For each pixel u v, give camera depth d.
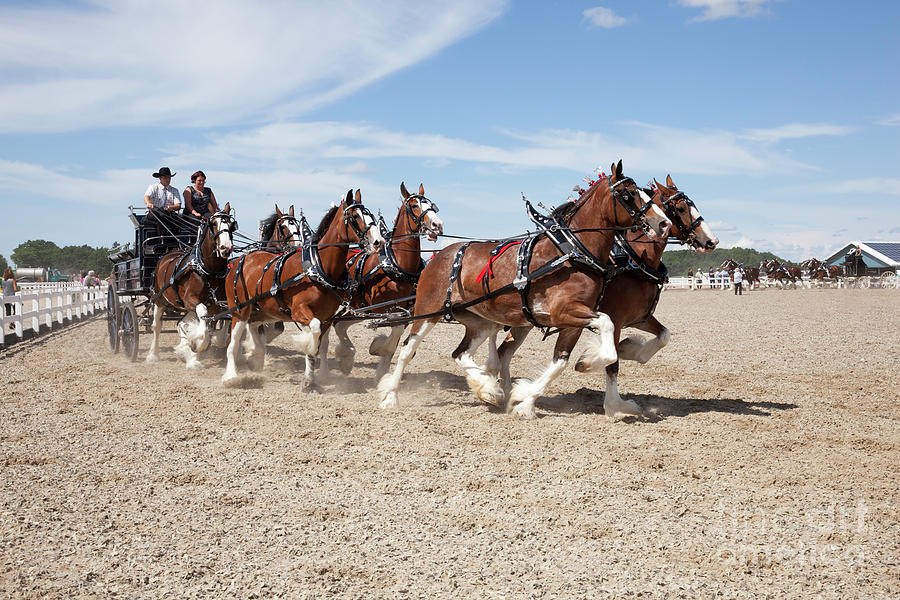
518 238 8.95
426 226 10.38
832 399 10.14
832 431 8.15
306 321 9.96
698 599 4.21
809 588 4.35
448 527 5.29
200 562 4.67
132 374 12.04
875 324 22.67
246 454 7.16
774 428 8.26
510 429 8.19
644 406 9.53
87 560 4.70
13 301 17.44
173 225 13.86
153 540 5.02
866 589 4.34
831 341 17.72
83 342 17.55
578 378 11.80
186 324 12.28
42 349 15.88
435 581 4.43
